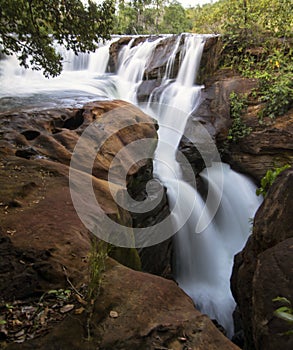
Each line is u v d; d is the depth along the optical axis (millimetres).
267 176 4359
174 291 2160
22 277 2135
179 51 10359
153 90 9984
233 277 4105
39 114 5730
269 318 2059
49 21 5062
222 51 9789
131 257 3537
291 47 9234
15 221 2805
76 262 2344
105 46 13117
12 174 3773
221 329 4648
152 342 1708
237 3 12297
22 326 1776
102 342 1686
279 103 7680
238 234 6969
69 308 1908
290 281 2150
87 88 9836
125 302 1972
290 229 2873
